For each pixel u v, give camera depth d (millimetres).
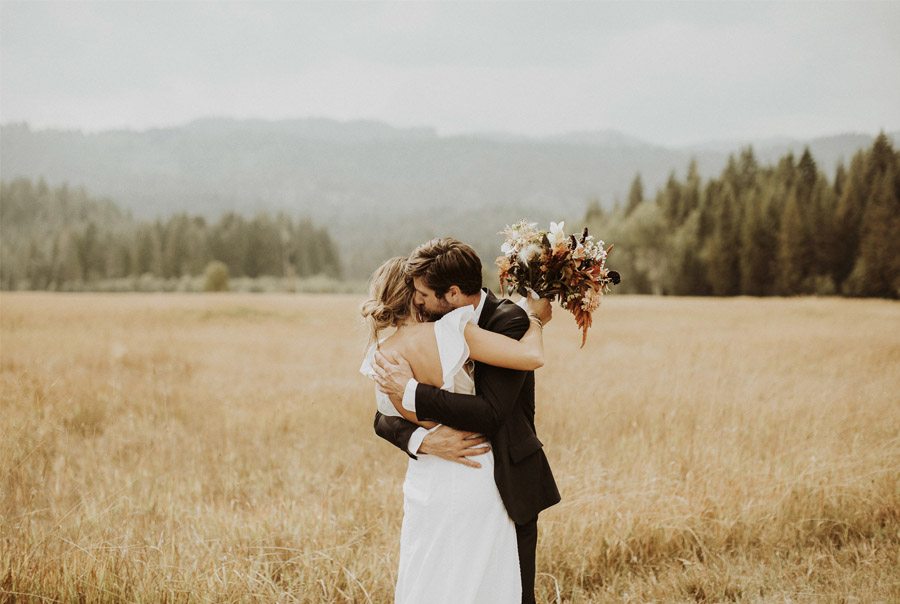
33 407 6527
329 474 5254
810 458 4762
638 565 3715
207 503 4574
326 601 3264
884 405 6789
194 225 158875
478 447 2453
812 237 60688
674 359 11289
